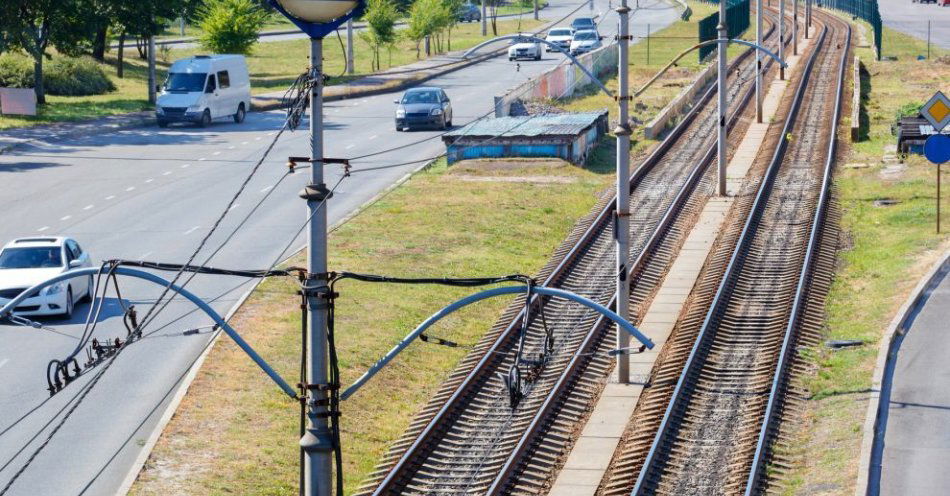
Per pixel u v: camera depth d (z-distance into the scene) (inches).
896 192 2551.7
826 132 3324.3
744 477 1189.1
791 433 1317.7
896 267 1975.9
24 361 1523.1
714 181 2719.0
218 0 5162.4
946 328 1638.8
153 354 1542.8
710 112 3811.5
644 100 4168.3
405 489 1189.1
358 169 2974.9
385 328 1690.5
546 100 3988.7
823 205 2411.4
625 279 1473.9
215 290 1852.9
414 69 5516.7
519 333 1649.9
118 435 1283.2
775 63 5177.2
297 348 1574.8
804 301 1792.6
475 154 2997.0
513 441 1295.5
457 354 1631.4
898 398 1379.2
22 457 1221.7
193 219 2372.0
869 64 5083.7
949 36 6742.1
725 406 1397.6
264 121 4037.9
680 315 1765.5
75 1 4357.8
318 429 827.4
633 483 1181.7
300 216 2401.6
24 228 2288.4
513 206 2511.1
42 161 3097.9
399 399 1459.2
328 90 4692.4
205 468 1203.9
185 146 3400.6
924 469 1170.0
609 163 3090.6
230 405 1374.3
